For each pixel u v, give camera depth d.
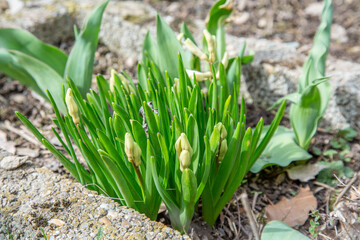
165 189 0.37
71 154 0.39
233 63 0.47
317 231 0.39
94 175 0.40
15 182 0.40
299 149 0.47
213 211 0.41
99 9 0.47
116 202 0.38
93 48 0.47
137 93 0.42
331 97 0.52
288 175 0.48
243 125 0.38
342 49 0.66
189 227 0.41
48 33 0.65
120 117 0.36
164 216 0.43
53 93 0.45
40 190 0.39
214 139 0.36
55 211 0.38
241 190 0.46
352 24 0.73
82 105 0.38
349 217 0.38
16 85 0.58
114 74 0.40
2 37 0.48
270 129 0.41
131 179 0.38
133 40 0.63
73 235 0.36
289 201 0.45
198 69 0.48
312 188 0.47
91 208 0.38
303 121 0.46
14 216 0.37
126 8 0.67
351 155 0.50
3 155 0.43
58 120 0.37
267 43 0.59
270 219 0.44
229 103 0.40
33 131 0.37
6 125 0.53
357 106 0.52
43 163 0.48
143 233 0.36
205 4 0.80
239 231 0.42
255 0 0.80
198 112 0.39
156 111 0.38
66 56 0.50
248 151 0.38
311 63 0.45
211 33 0.50
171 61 0.44
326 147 0.51
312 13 0.76
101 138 0.35
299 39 0.69
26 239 0.37
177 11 0.77
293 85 0.54
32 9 0.67
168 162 0.36
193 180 0.35
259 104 0.57
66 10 0.66
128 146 0.34
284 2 0.79
